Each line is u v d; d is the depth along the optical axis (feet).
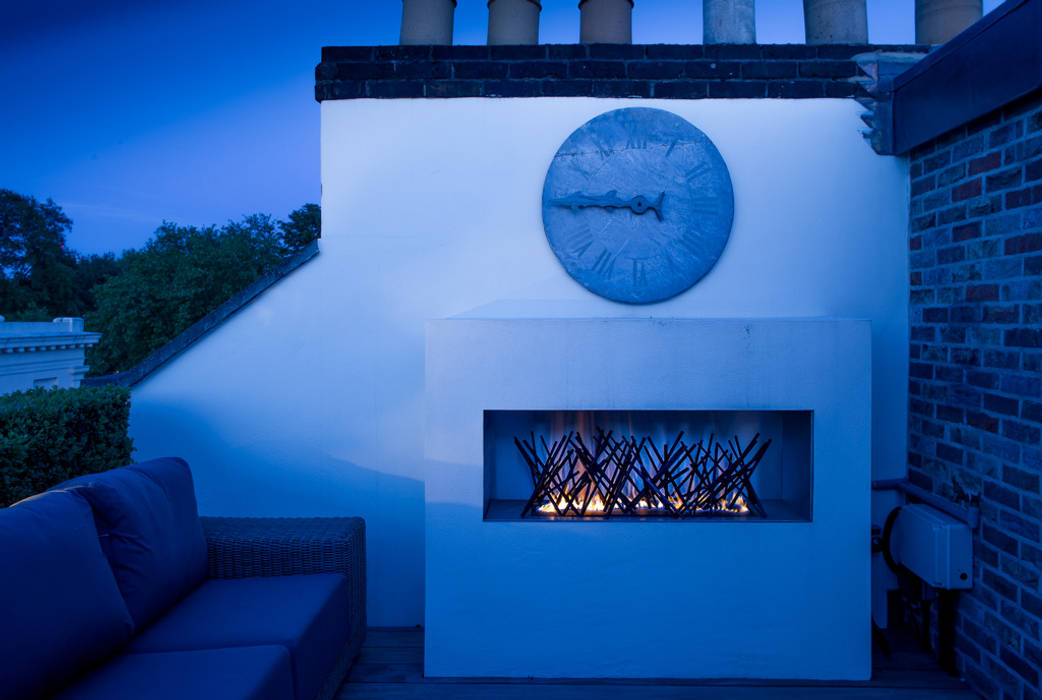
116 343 92.73
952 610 8.27
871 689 7.95
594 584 8.34
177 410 9.82
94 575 5.30
